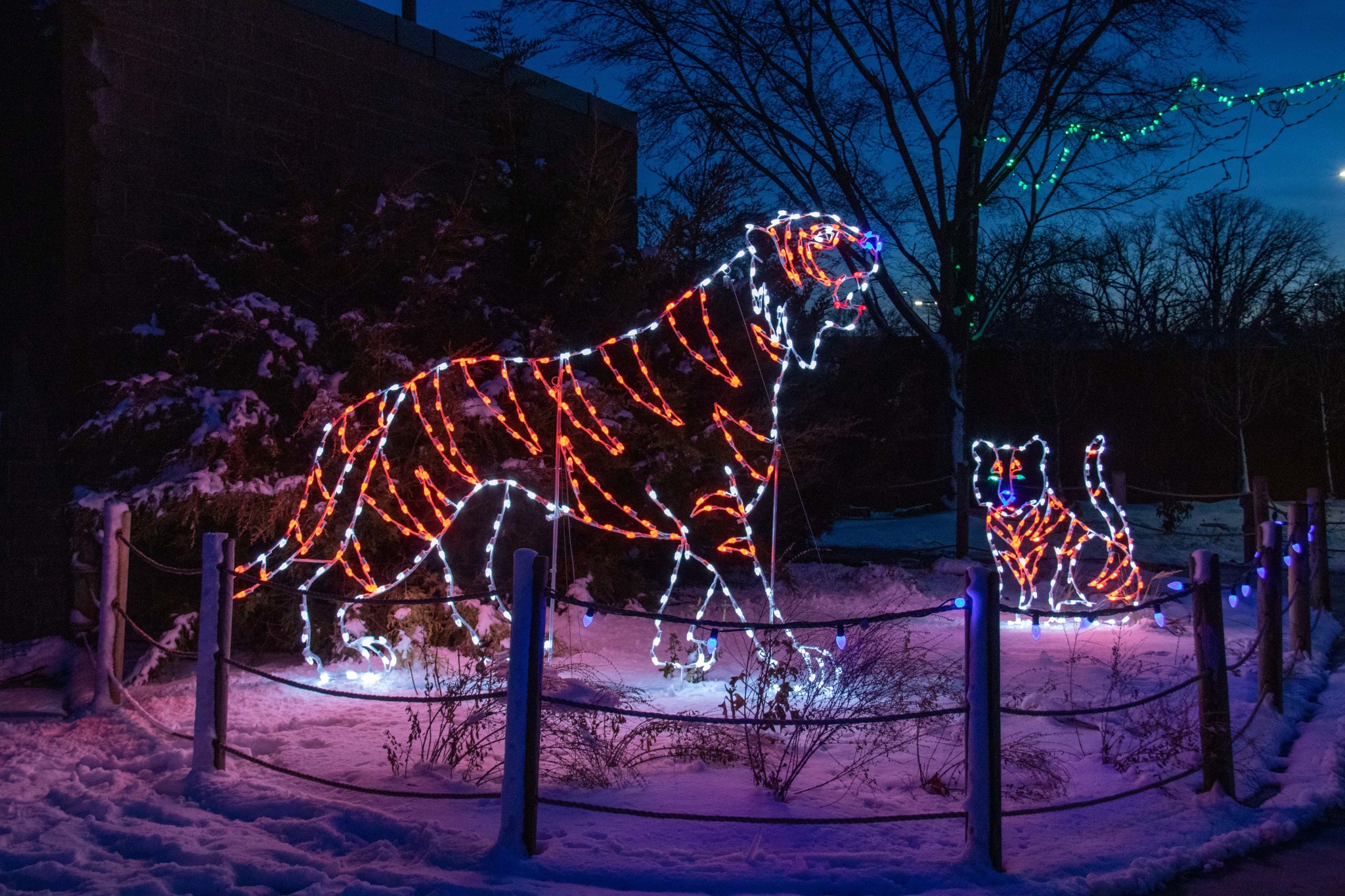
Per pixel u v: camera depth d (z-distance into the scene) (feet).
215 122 32.35
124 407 25.93
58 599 28.12
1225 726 16.87
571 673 24.17
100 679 22.99
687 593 37.37
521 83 38.32
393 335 29.50
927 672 22.62
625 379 33.37
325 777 17.76
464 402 28.73
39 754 19.77
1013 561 44.27
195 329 29.86
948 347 72.08
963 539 49.42
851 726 19.76
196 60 31.83
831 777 17.62
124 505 23.54
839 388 51.24
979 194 70.64
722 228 36.14
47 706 23.70
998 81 69.05
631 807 16.08
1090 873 14.05
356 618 27.35
